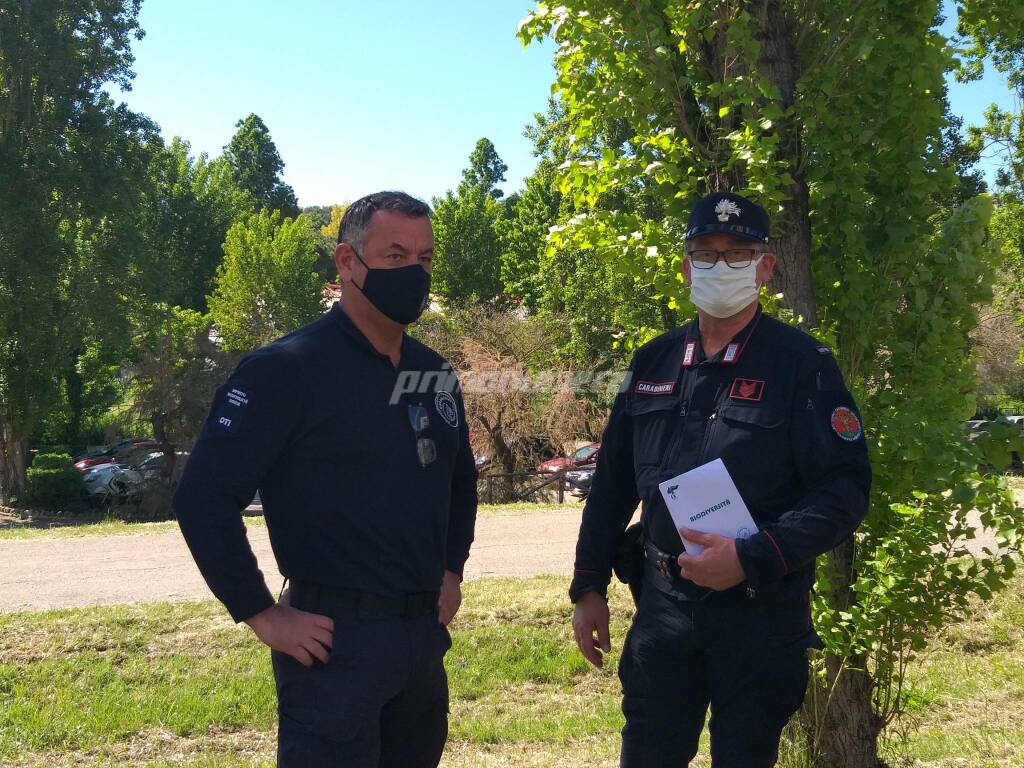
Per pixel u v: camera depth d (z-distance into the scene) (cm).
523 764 513
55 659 699
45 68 2709
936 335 375
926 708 582
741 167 383
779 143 391
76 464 3388
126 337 2944
